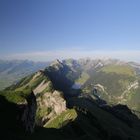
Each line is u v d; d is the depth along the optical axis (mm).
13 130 113812
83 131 168125
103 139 183250
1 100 122062
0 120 112812
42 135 130000
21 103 125688
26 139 112438
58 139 134125
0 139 100812
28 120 128375
